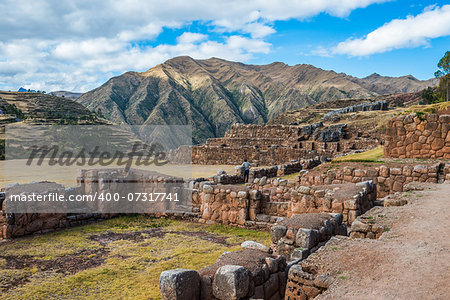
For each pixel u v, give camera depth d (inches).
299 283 206.5
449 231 257.3
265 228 481.7
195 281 200.5
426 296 161.5
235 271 193.8
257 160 1678.2
